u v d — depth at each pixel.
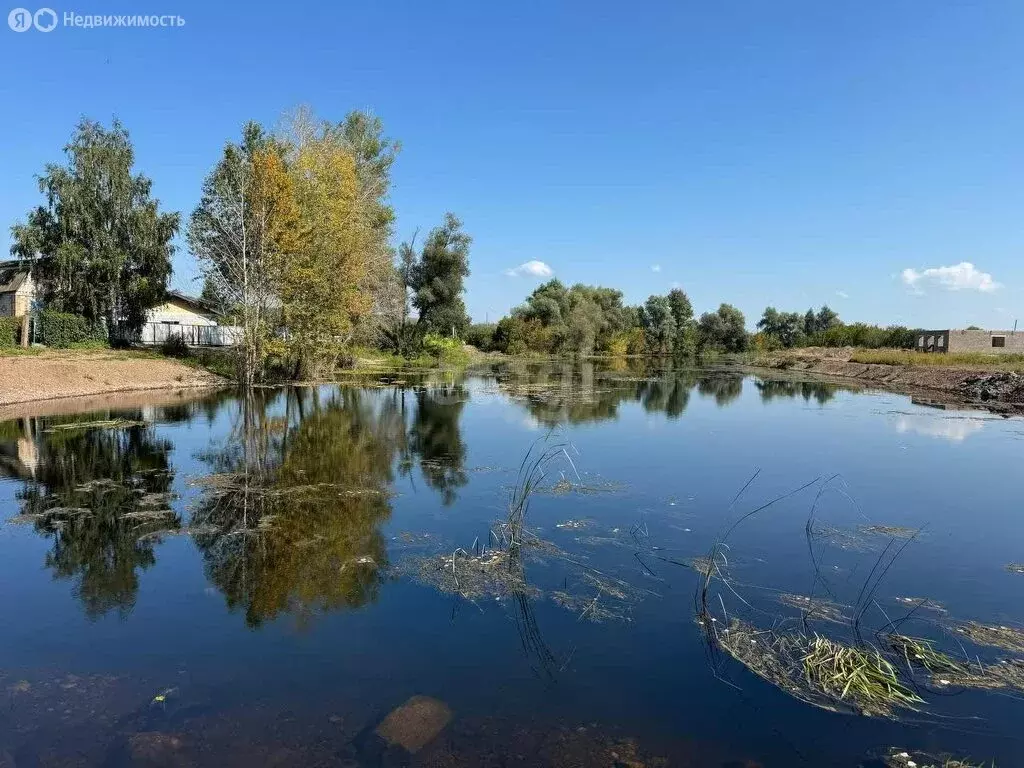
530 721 4.64
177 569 7.57
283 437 16.67
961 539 8.82
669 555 8.12
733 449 15.51
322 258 29.64
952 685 5.12
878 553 8.27
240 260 27.97
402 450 15.05
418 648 5.71
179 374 29.67
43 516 9.60
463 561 7.79
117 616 6.35
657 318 84.88
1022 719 4.68
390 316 49.62
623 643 5.82
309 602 6.68
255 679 5.20
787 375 47.06
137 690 5.04
